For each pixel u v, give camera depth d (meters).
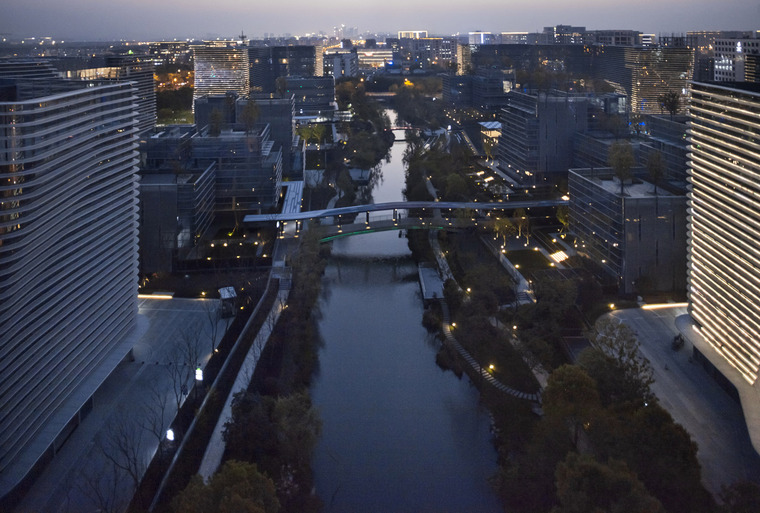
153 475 169.12
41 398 169.12
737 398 195.50
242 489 135.88
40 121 162.38
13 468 158.50
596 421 160.88
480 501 172.00
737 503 136.38
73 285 181.12
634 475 138.25
